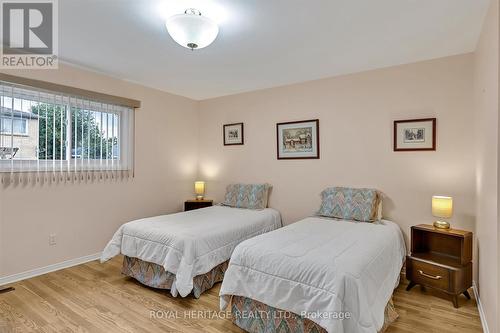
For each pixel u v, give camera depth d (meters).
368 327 1.53
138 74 3.38
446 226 2.61
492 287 1.78
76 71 3.12
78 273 2.95
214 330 2.00
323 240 2.21
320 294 1.64
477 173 2.52
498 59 1.60
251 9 1.96
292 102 3.75
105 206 3.44
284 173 3.82
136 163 3.77
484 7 1.92
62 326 2.02
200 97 4.52
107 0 1.85
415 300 2.43
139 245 2.68
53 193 2.98
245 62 2.99
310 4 1.90
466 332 1.97
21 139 2.74
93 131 3.31
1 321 2.07
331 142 3.45
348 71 3.26
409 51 2.69
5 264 2.67
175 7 1.94
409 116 2.98
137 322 2.08
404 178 3.00
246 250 2.03
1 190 2.63
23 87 2.71
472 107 2.66
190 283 2.33
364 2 1.88
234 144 4.29
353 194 3.09
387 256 2.18
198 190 4.40
